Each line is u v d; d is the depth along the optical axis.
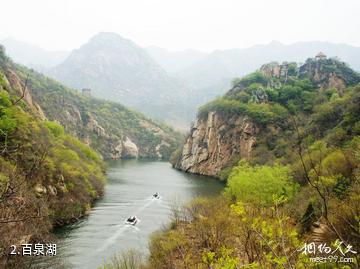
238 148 127.62
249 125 124.75
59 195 51.00
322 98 126.06
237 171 67.88
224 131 136.38
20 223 30.91
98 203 66.56
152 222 53.38
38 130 62.06
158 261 30.16
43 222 38.25
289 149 91.62
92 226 49.84
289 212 30.45
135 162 184.75
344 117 75.00
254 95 140.25
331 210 16.00
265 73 168.50
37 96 159.50
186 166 149.62
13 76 105.31
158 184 98.31
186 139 168.25
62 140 87.19
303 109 126.75
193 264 24.31
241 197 47.19
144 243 42.69
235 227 29.20
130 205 65.69
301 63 170.50
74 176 61.62
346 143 59.75
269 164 88.69
